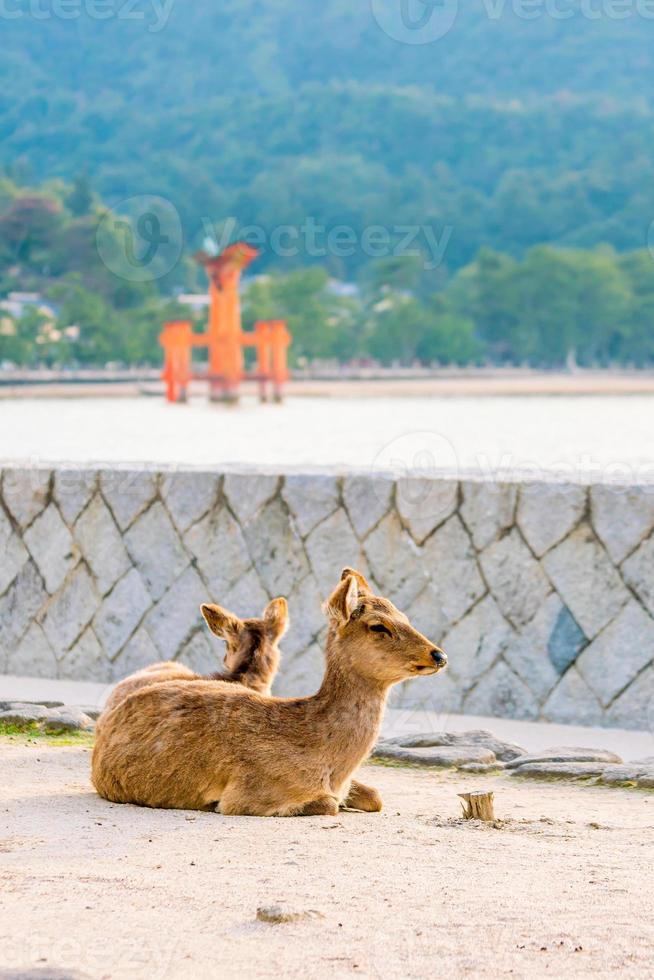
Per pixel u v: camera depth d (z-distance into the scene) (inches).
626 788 398.3
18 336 5374.0
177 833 302.5
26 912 232.2
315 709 340.8
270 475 610.5
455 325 6378.0
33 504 658.2
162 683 356.2
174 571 629.3
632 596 544.7
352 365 6294.3
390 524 587.2
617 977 199.6
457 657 574.9
